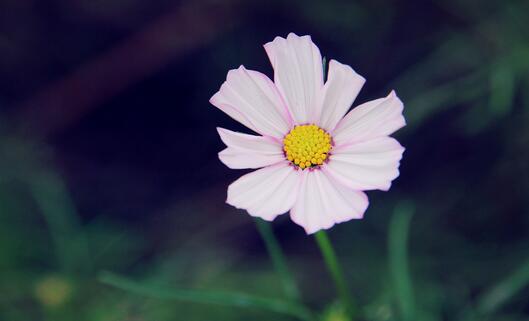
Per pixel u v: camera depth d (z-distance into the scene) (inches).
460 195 21.6
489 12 21.0
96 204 23.5
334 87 14.6
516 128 20.9
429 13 21.7
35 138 23.3
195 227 22.9
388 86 21.9
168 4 23.1
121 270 21.5
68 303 20.5
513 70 20.3
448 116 21.9
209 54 23.2
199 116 23.8
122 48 23.4
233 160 14.5
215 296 16.1
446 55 21.4
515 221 21.3
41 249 21.6
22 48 23.3
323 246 15.6
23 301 21.0
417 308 19.5
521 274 17.8
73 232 21.6
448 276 20.6
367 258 21.2
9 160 22.6
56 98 23.9
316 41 22.6
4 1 22.8
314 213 14.2
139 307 20.6
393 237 17.0
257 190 14.5
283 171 14.6
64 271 21.0
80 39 23.4
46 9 23.0
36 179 22.1
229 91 14.6
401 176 22.0
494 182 21.4
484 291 20.4
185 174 23.7
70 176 23.7
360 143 14.4
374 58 22.3
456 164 21.9
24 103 23.8
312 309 20.9
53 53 23.5
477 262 20.7
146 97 24.1
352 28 22.2
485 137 21.7
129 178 23.8
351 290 20.8
